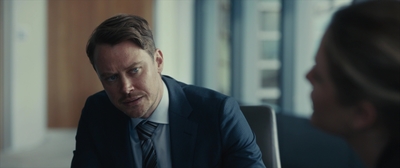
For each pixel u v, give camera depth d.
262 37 4.46
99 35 1.10
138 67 1.11
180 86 1.41
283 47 3.51
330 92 0.52
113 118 1.37
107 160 1.37
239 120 1.34
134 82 1.12
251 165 1.27
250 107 1.52
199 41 6.44
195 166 1.29
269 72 4.32
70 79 6.85
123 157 1.33
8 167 4.55
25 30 5.54
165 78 1.41
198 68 6.46
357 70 0.48
